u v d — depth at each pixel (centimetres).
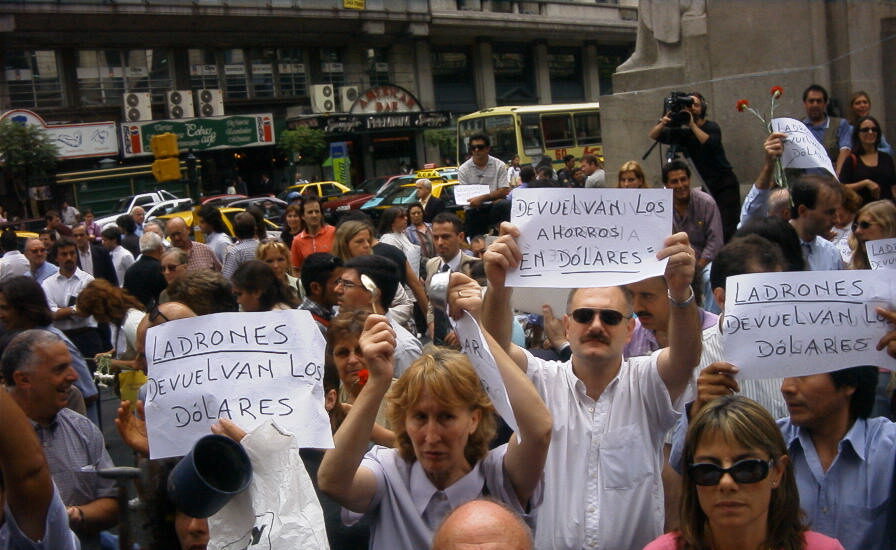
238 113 3978
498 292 322
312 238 956
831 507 317
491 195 1066
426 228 1089
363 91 4303
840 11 1000
